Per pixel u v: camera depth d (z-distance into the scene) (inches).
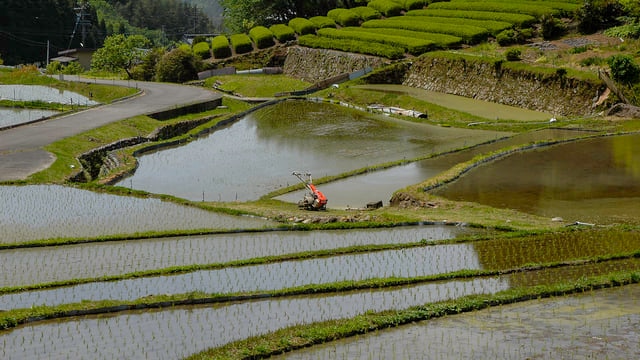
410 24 3624.5
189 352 816.3
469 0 3828.7
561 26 3171.8
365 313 916.0
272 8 4653.1
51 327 885.8
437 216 1390.3
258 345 823.7
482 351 812.0
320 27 4069.9
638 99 2383.1
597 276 1024.2
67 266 1119.6
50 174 1724.9
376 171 1829.5
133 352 816.9
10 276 1074.7
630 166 1756.9
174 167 1948.8
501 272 1066.7
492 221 1344.7
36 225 1336.1
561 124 2282.2
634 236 1219.2
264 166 1932.8
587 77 2500.0
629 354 797.2
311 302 967.6
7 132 2207.2
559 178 1675.7
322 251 1168.8
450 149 2025.1
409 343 837.2
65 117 2496.3
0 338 855.7
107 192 1592.0
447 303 938.1
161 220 1376.7
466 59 2960.1
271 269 1098.7
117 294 994.1
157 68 3924.7
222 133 2388.0
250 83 3523.6
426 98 2839.6
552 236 1229.7
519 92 2701.8
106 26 6633.9
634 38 2940.5
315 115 2635.3
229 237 1275.8
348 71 3435.0
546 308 931.3
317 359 802.2
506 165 1813.5
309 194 1510.8
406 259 1138.7
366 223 1332.4
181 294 978.7
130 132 2342.5
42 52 5767.7
